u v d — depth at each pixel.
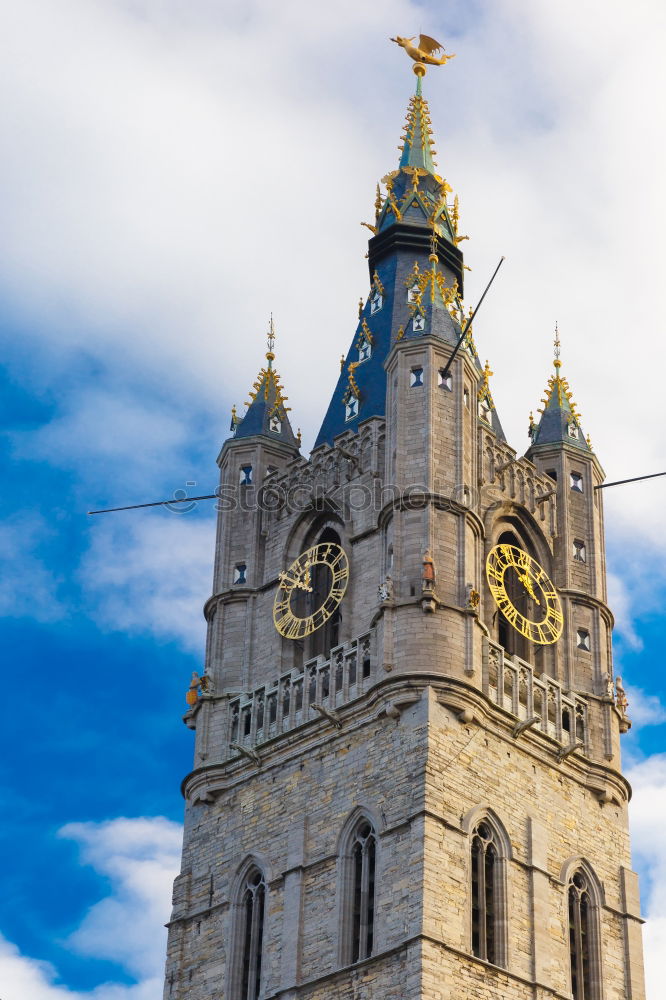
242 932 98.06
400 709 96.31
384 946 90.75
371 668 98.88
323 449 109.38
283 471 111.12
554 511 110.62
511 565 105.81
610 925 99.56
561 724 102.56
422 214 120.81
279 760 100.88
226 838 101.25
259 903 98.06
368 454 106.81
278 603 106.56
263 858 98.69
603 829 102.00
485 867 95.00
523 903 95.25
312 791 98.50
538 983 93.31
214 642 107.56
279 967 94.62
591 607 108.38
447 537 101.12
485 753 97.12
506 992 91.81
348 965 91.88
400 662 97.31
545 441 113.69
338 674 100.75
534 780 99.31
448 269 120.12
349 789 96.75
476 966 91.06
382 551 102.62
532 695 101.12
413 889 91.00
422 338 106.56
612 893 100.50
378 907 92.12
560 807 100.06
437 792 93.69
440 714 95.88
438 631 97.81
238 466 112.81
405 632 97.88
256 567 109.00
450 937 90.56
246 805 101.25
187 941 99.88
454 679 96.44
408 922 90.31
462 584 100.00
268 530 109.94
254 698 104.19
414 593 99.12
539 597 106.69
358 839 95.44
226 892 99.44
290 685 102.81
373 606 101.81
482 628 99.69
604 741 103.94
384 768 95.75
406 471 102.94
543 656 105.38
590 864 99.88
